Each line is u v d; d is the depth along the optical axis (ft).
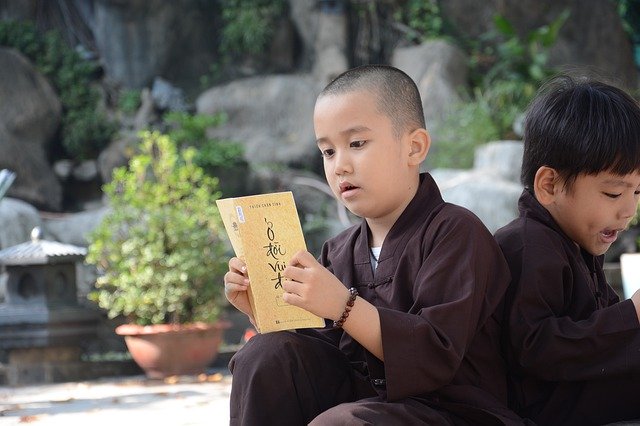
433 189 9.96
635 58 68.03
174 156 33.55
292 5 59.26
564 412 9.81
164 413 21.90
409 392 8.90
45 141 52.31
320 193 52.39
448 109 51.93
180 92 56.18
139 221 31.71
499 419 9.13
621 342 9.32
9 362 31.24
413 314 9.14
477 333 9.61
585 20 61.72
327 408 9.55
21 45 53.98
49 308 30.81
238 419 9.36
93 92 54.49
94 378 31.68
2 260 30.86
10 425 20.62
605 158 9.54
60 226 47.44
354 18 59.31
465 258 9.22
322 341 9.79
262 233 9.13
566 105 9.86
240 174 50.96
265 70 58.80
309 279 8.73
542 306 9.59
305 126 55.67
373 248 10.12
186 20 58.08
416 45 59.00
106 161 52.11
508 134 50.96
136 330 30.45
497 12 60.44
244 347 9.48
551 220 10.11
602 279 10.72
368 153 9.52
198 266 30.83
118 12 56.44
